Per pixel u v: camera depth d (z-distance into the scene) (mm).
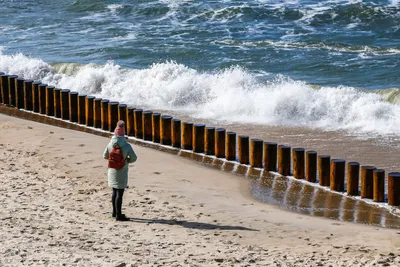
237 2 60938
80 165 23219
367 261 14594
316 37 50375
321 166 22531
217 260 14281
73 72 40969
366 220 19141
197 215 18547
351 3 58125
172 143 27734
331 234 17234
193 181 22484
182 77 36000
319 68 42125
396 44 47938
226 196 21047
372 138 27797
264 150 24328
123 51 47500
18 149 25328
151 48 48219
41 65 41094
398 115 29812
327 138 28031
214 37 51188
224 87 34531
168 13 59062
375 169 21172
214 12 57969
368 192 21344
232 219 18344
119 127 17484
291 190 22156
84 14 60969
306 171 23156
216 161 25625
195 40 50375
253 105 32125
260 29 53188
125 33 53438
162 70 37219
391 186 20672
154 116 28188
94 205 18953
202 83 34969
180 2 61469
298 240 16547
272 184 22797
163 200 19938
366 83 38562
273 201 20969
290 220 18625
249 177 23562
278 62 43750
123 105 29812
